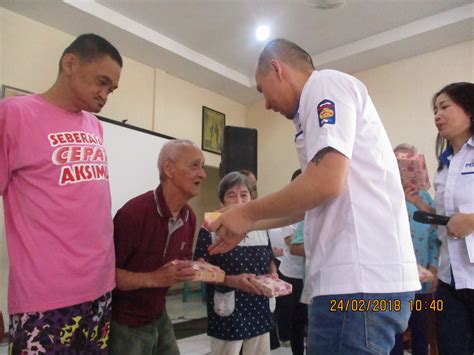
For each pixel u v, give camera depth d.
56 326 1.04
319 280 0.89
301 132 0.95
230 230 0.89
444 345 1.51
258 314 1.70
